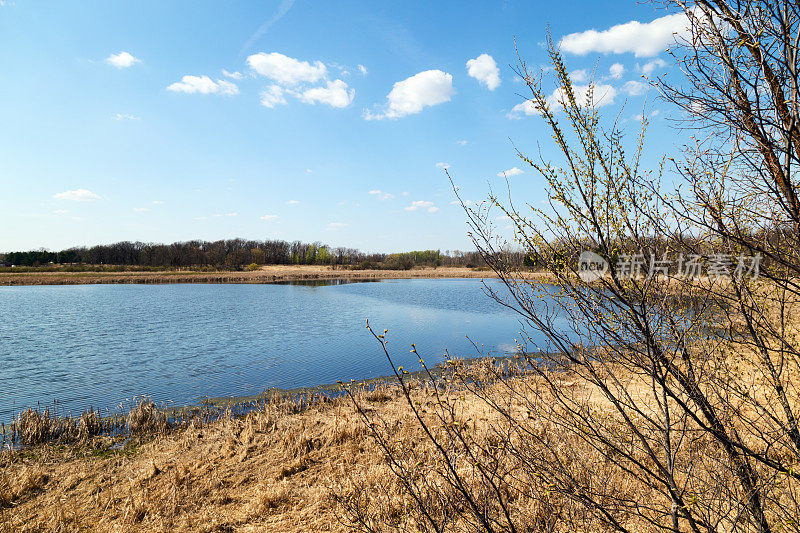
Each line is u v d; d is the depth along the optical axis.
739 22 2.21
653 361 2.46
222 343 19.47
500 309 30.30
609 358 2.60
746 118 2.21
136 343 19.47
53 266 86.75
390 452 3.42
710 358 2.73
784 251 2.26
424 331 21.69
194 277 66.19
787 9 2.06
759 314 2.49
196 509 6.22
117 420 10.21
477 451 4.16
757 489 2.66
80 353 17.55
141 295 42.12
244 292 45.75
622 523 3.34
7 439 9.13
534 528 3.40
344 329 22.75
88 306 32.78
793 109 2.07
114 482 7.20
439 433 6.82
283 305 33.31
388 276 74.75
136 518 5.96
